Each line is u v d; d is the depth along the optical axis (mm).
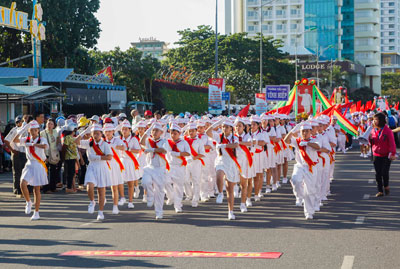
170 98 46094
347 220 10711
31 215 11891
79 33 42625
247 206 12695
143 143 11305
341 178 18406
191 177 12742
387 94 134375
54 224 10719
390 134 13859
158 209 11086
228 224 10414
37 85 27641
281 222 10586
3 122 26828
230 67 76562
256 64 82562
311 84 24156
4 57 44031
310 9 135000
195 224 10453
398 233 9367
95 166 11242
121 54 45469
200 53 79500
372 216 11133
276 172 15656
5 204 13703
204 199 13695
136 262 7586
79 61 43688
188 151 11539
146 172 11188
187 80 53312
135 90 44094
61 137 15688
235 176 10977
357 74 134500
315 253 7938
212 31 83500
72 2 42062
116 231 9875
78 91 33812
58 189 16594
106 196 14914
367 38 142500
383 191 14875
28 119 13469
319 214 11469
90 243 8906
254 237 9164
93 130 11016
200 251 8180
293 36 137375
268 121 15195
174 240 9016
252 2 139500
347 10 139750
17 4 39625
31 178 11406
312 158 10891
